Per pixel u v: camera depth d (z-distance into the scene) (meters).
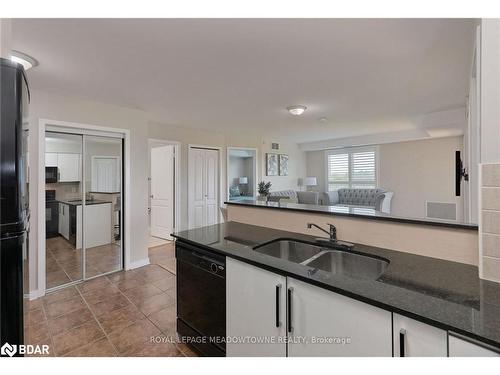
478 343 0.78
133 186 3.83
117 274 3.62
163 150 5.65
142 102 3.51
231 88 3.01
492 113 1.18
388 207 6.33
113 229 3.68
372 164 7.30
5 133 0.99
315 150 8.42
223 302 1.65
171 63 2.33
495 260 1.11
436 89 3.14
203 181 5.79
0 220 0.99
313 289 1.20
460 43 2.04
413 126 5.51
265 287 1.40
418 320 0.88
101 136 3.52
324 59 2.30
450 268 1.28
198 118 4.59
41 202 2.94
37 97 2.93
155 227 5.93
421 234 1.48
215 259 1.71
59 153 3.14
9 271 1.02
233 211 2.65
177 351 1.99
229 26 1.78
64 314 2.55
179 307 2.04
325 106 3.88
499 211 1.10
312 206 2.29
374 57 2.28
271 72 2.57
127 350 2.00
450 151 6.06
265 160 7.39
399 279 1.16
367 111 4.21
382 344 0.99
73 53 2.12
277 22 1.74
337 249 1.68
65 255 3.22
